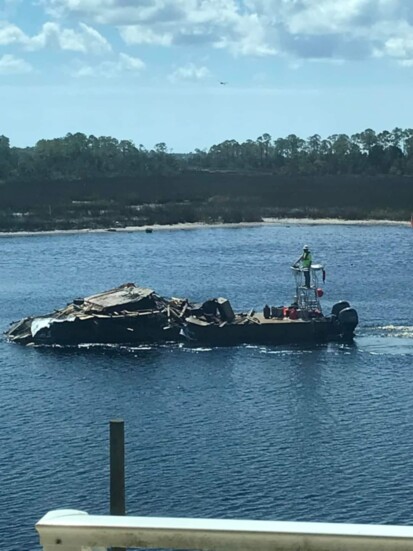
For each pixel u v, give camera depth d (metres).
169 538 6.55
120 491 8.47
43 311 99.00
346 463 46.28
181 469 45.88
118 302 79.12
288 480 44.09
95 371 68.38
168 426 53.94
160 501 41.84
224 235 186.62
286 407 57.84
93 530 6.56
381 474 44.66
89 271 131.00
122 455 8.46
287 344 75.94
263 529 6.44
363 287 112.69
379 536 6.32
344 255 148.62
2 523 39.25
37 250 159.50
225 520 6.65
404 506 40.66
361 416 55.19
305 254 78.25
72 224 198.50
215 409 57.72
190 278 122.56
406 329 83.31
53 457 48.12
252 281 119.12
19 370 69.12
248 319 77.31
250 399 60.00
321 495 42.12
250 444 49.88
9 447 49.91
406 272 127.00
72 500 42.16
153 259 145.12
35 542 37.19
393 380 64.19
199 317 78.19
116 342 76.75
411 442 49.66
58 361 71.81
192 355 72.88
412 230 195.75
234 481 44.06
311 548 6.41
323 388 62.28
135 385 64.25
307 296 78.62
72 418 56.06
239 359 71.25
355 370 67.19
